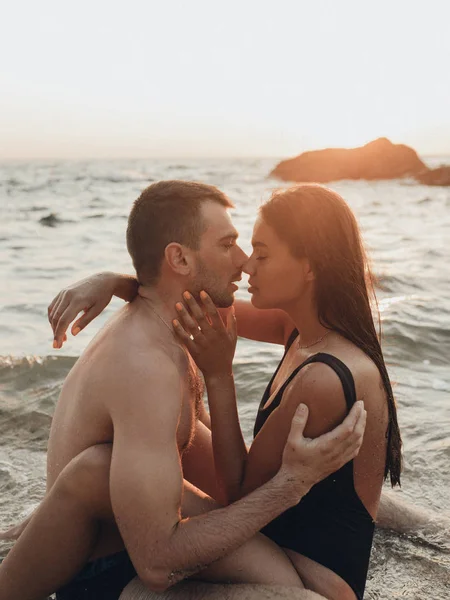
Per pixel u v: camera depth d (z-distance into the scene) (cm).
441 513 323
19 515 321
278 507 215
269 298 244
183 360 243
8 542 297
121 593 227
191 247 241
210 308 237
